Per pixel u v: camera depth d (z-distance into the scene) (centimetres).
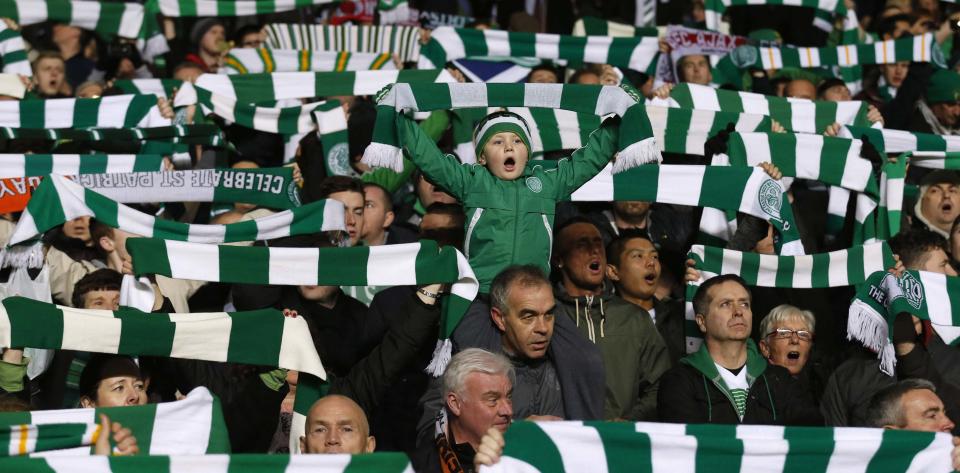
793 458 1575
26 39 3388
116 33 3222
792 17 3519
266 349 1866
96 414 1675
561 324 1983
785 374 2033
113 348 1819
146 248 1892
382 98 2030
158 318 1836
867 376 2130
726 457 1566
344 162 2689
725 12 3538
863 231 2409
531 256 2014
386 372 1923
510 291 1914
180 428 1717
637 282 2286
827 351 2353
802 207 2684
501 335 1958
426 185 2580
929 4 3812
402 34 3167
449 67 3031
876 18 3862
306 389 1917
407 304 1941
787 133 2405
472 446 1750
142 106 2642
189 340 1845
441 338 1942
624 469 1551
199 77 2789
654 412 2097
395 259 1938
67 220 2005
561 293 2141
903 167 2425
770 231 2336
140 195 2308
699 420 1981
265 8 3284
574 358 1958
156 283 2014
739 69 3055
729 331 2011
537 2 3797
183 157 2570
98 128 2503
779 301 2366
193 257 1908
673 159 2683
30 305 1800
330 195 2372
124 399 1852
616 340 2111
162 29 3409
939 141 2525
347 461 1484
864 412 2086
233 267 1916
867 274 2231
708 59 3055
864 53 3023
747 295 2031
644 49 2992
